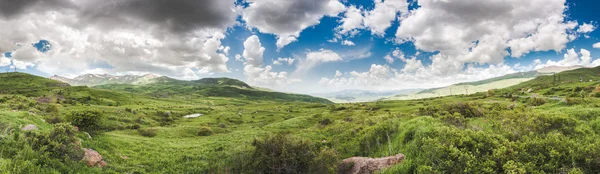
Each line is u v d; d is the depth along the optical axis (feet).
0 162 50.31
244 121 430.61
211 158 93.86
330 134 131.23
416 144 64.80
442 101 615.16
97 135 116.06
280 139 66.64
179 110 544.62
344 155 92.48
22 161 53.31
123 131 204.03
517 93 606.96
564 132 60.34
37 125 85.25
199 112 541.34
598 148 42.83
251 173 64.64
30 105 219.82
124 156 90.94
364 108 563.07
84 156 72.69
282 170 62.39
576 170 39.88
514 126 65.51
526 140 51.19
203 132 223.10
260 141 66.54
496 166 44.96
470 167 45.29
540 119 64.54
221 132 240.94
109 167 74.84
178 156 97.55
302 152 64.85
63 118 126.52
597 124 66.23
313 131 148.87
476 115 117.19
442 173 47.91
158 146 115.14
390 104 632.38
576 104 121.08
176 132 216.33
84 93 627.05
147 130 207.21
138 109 447.42
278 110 639.35
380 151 81.97
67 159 63.87
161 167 84.17
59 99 514.27
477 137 53.01
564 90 474.90
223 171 77.87
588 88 408.05
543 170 43.19
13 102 238.89
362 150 91.71
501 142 52.08
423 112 132.77
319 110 608.60
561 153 44.78
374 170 63.10
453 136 55.98
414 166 56.80
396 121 96.27
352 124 146.10
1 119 76.69
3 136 62.49
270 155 63.57
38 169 53.57
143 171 78.07
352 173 66.23
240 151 81.15
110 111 334.03
